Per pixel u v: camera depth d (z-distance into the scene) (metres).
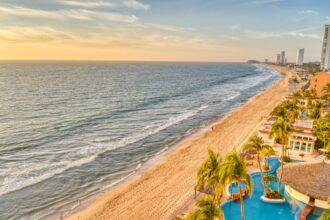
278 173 37.09
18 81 176.00
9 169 45.25
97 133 65.81
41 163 48.00
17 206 35.31
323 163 37.53
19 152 52.72
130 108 95.25
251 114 86.75
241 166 25.31
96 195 38.31
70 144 57.72
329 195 31.22
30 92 126.50
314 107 73.31
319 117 66.25
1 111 85.44
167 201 35.94
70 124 72.88
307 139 50.84
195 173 44.09
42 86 150.00
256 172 42.91
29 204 35.84
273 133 38.16
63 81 180.38
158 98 118.19
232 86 171.38
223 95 131.38
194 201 35.19
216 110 95.31
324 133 49.88
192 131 69.38
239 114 87.19
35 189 39.38
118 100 110.38
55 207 35.38
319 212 31.89
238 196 35.34
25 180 41.84
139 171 45.91
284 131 37.38
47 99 108.62
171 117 83.88
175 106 101.19
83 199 37.28
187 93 135.75
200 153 53.34
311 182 33.66
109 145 57.78
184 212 32.72
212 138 62.66
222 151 53.81
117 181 42.41
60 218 33.03
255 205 34.34
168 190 38.91
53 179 42.47
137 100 111.75
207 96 127.31
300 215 30.73
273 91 140.00
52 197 37.62
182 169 46.03
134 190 39.34
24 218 33.19
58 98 111.56
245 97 125.62
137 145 58.22
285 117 59.81
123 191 39.19
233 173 24.94
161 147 57.44
